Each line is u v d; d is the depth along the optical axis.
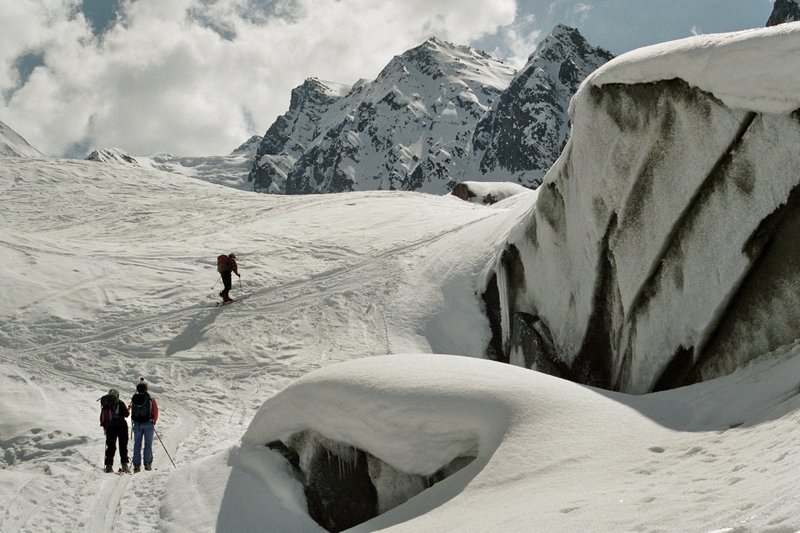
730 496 4.90
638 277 12.38
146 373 19.41
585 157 13.91
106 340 20.78
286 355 20.30
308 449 10.44
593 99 13.68
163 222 35.09
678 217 11.65
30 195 41.00
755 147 10.51
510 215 25.50
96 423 16.12
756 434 6.61
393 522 7.82
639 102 12.65
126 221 35.72
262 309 22.59
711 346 10.87
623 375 12.89
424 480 8.67
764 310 10.09
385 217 31.14
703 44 11.43
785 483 4.61
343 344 20.80
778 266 9.98
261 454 10.95
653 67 12.09
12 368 18.97
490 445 8.02
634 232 12.61
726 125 10.91
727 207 10.85
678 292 11.53
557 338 15.75
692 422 8.06
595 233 13.77
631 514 5.13
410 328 21.41
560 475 6.91
